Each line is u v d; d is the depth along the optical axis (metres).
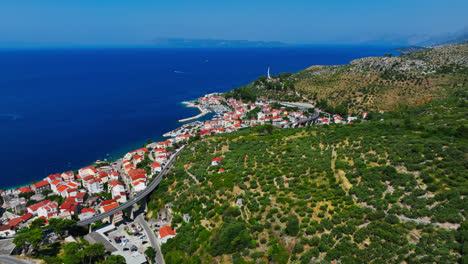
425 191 99.19
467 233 75.94
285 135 199.75
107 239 120.06
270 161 152.00
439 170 108.06
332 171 127.75
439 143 127.62
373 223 89.94
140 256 109.50
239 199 122.00
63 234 123.31
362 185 111.94
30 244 112.94
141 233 128.50
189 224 120.00
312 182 122.62
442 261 71.12
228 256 96.00
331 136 172.25
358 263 78.31
